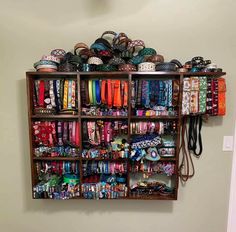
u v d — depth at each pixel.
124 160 1.38
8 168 1.59
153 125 1.34
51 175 1.47
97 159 1.35
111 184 1.38
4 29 1.49
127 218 1.60
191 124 1.48
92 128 1.36
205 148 1.52
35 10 1.48
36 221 1.62
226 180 1.54
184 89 1.30
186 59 1.47
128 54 1.35
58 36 1.49
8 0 1.48
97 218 1.61
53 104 1.34
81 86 1.34
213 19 1.45
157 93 1.33
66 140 1.37
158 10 1.46
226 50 1.46
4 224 1.62
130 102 1.31
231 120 1.50
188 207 1.57
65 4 1.47
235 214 1.55
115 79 1.42
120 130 1.36
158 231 1.60
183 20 1.46
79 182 1.39
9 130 1.56
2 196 1.60
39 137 1.36
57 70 1.34
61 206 1.60
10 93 1.53
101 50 1.33
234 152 1.51
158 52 1.48
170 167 1.37
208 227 1.58
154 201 1.57
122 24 1.48
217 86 1.32
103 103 1.35
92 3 1.47
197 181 1.54
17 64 1.51
